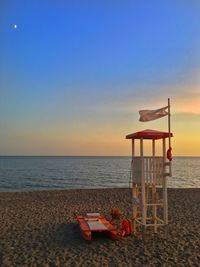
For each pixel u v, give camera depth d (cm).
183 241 977
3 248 920
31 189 3666
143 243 948
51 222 1278
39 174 5997
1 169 7588
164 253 861
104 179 5038
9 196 2181
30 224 1241
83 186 4012
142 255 845
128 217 1365
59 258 827
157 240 981
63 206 1720
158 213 1478
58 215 1439
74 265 775
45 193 2345
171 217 1382
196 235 1056
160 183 986
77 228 1163
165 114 976
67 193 2323
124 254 852
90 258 823
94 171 7100
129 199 1983
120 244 939
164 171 982
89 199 1997
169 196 2119
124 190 2494
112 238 976
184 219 1338
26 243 970
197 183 4450
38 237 1041
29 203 1844
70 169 7862
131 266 766
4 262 802
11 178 5084
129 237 1009
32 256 846
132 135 991
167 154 959
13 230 1141
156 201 1068
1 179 4900
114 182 4553
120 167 9219
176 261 800
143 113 1011
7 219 1345
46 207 1686
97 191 2441
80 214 1469
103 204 1789
